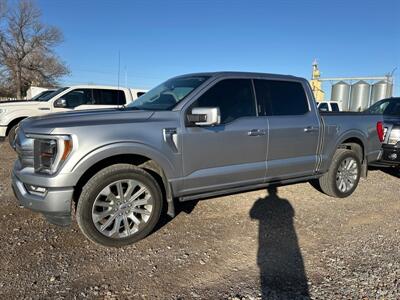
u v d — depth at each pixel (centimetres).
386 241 417
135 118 396
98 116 386
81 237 409
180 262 358
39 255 364
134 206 392
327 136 558
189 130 419
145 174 394
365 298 299
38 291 302
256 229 446
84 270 338
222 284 320
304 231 443
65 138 352
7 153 943
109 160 396
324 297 300
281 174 512
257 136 475
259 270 346
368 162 635
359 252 386
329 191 581
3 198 535
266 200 562
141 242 402
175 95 449
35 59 5219
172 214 420
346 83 2556
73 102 1135
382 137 650
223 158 448
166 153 403
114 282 319
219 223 463
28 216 465
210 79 455
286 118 510
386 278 331
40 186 358
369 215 509
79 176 357
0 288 305
